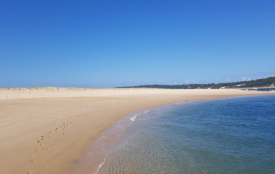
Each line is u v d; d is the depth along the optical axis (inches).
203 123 756.6
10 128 536.7
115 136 553.3
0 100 1279.5
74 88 2714.1
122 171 340.5
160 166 366.3
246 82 7229.3
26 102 1179.9
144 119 832.9
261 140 533.6
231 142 514.9
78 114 820.0
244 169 359.9
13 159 338.6
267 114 984.3
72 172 318.7
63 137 490.6
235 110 1131.3
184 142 512.7
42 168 316.8
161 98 1924.2
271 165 376.5
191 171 349.1
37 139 455.5
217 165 374.9
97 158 388.5
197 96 2299.5
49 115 757.3
